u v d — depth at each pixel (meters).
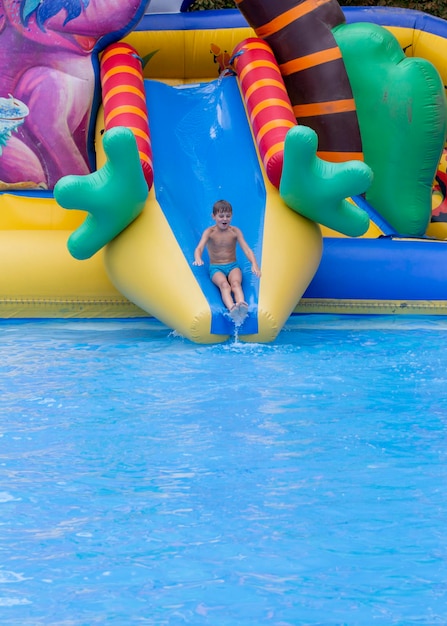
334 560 3.58
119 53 9.56
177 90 9.88
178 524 3.92
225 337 7.41
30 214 9.48
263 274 7.53
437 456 4.78
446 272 8.77
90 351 7.26
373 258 8.77
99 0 9.34
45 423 5.36
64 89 9.45
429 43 10.57
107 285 8.59
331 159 9.95
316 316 8.79
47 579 3.43
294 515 4.01
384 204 10.23
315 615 3.17
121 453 4.84
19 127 9.50
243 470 4.58
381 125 10.08
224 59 10.72
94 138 9.73
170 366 6.73
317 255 8.04
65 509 4.09
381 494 4.25
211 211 8.38
